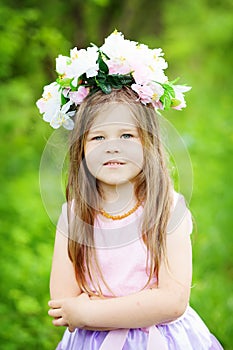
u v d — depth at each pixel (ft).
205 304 15.55
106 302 7.64
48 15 30.17
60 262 8.10
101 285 7.93
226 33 31.48
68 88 7.94
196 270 17.08
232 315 15.43
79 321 7.67
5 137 23.17
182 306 7.63
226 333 14.99
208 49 32.50
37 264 16.57
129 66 7.79
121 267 7.86
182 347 7.91
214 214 18.95
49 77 24.76
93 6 32.68
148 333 7.87
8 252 16.80
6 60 20.25
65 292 8.01
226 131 21.39
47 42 20.86
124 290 7.84
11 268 16.14
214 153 20.54
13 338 14.32
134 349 7.84
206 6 34.30
